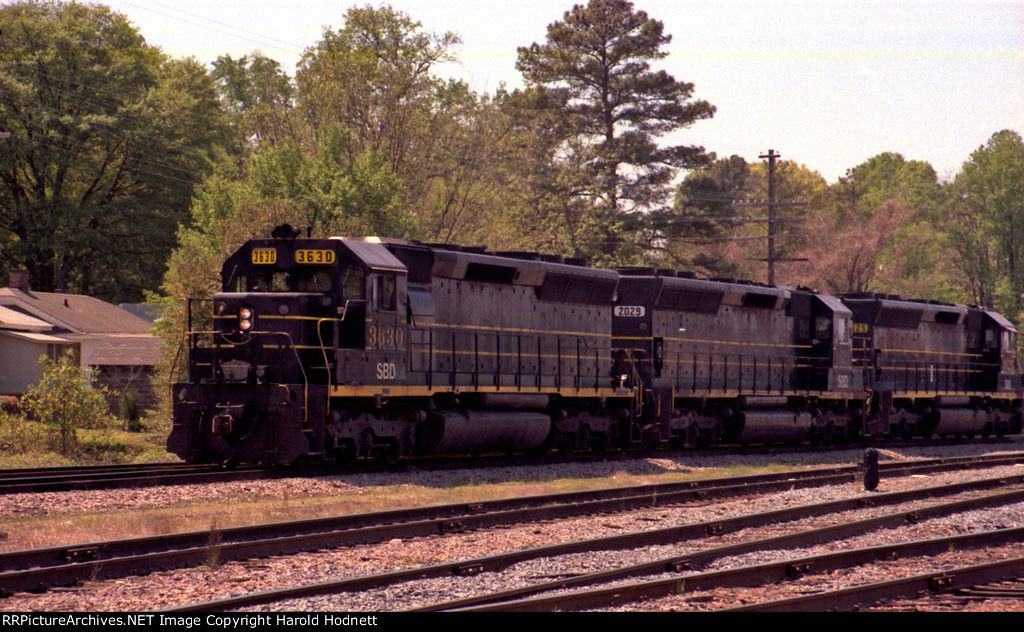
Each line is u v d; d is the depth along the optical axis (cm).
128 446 10388
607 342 9894
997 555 4588
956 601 3631
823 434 12119
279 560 4197
